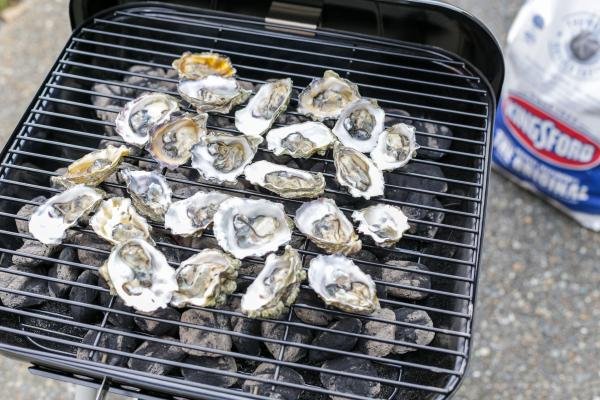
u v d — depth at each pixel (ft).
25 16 6.39
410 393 3.66
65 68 4.14
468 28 4.02
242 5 4.23
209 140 3.93
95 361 3.55
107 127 4.20
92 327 3.57
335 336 3.69
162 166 3.92
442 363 3.66
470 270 3.73
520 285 5.22
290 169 3.93
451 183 4.12
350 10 4.13
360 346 3.73
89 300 3.78
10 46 6.19
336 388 3.65
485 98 4.11
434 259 3.92
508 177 5.57
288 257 3.66
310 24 4.18
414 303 3.85
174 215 3.80
